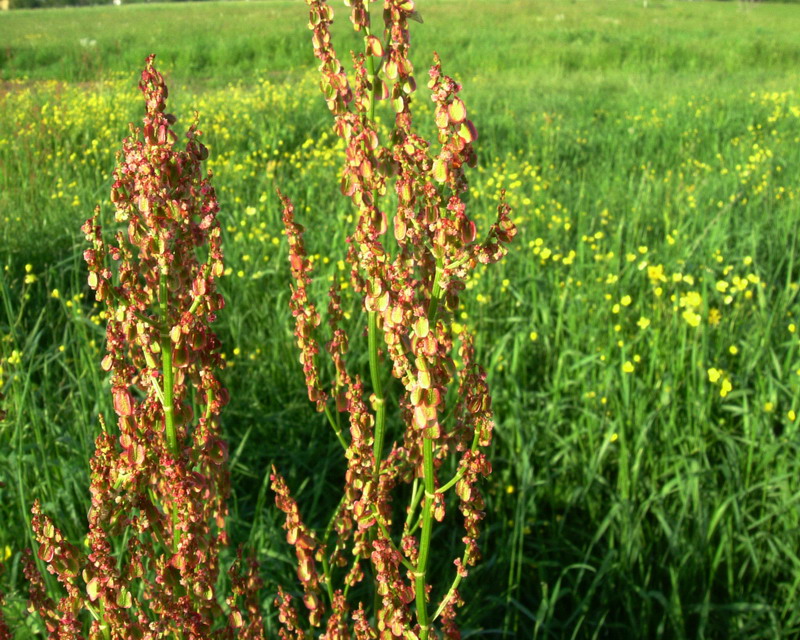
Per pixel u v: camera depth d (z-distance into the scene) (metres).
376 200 1.73
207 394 1.71
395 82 1.71
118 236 1.54
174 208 1.47
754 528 3.36
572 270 5.22
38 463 3.45
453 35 26.56
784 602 3.13
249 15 43.06
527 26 31.73
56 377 4.32
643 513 3.20
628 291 4.89
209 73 21.50
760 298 4.38
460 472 1.66
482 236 5.70
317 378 1.99
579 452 3.75
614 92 15.34
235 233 6.34
